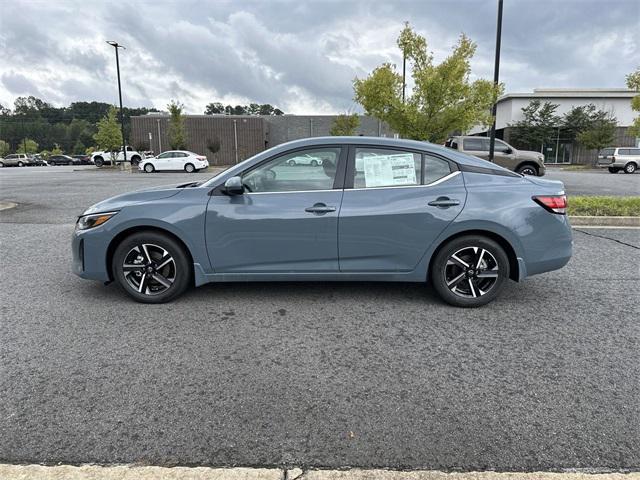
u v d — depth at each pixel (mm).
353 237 4074
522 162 16250
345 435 2420
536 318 4023
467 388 2875
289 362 3209
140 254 4270
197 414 2600
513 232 4043
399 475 2127
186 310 4168
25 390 2838
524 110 43562
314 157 4156
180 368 3119
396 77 13711
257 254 4133
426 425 2504
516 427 2486
